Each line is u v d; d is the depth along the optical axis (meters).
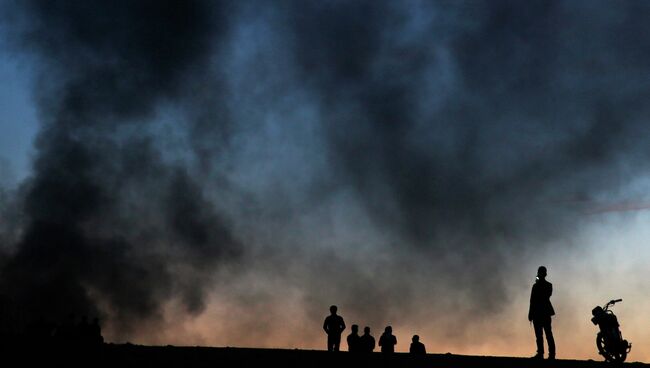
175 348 23.08
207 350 22.75
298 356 22.33
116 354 21.20
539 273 24.47
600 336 23.09
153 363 20.20
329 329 28.23
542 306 24.14
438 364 21.89
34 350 21.20
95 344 23.27
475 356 23.95
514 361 22.58
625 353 22.72
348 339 27.94
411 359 22.67
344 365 21.33
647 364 22.92
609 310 23.36
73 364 19.66
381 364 21.73
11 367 18.94
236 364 20.61
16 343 22.62
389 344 27.78
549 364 22.27
